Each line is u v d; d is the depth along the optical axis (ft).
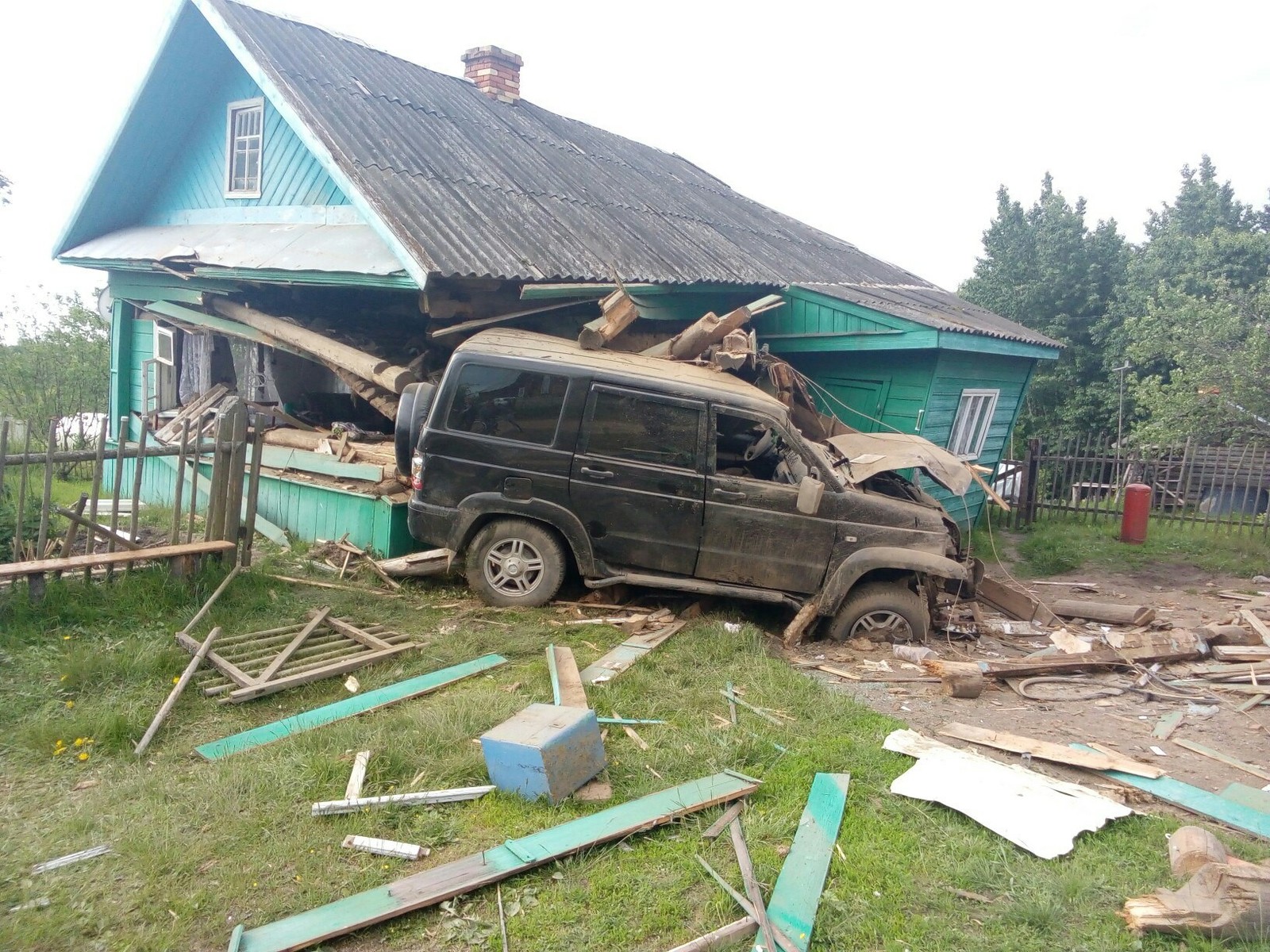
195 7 29.22
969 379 35.63
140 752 12.85
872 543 20.16
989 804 12.28
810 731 14.89
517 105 42.75
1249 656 20.24
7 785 11.90
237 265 26.94
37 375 47.65
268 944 8.95
